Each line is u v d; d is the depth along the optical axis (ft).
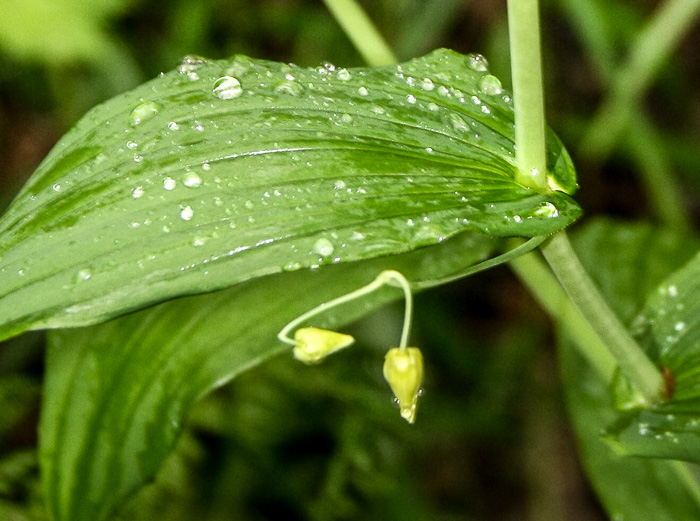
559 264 1.09
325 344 1.12
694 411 1.11
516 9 1.05
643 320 1.14
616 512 1.24
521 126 1.07
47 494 1.16
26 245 1.04
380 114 1.08
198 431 1.44
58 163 1.06
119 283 1.03
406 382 1.11
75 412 1.17
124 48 1.71
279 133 1.06
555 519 1.88
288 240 1.04
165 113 1.07
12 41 1.42
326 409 1.47
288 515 1.45
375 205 1.05
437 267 1.19
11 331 1.02
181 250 1.03
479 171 1.08
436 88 1.09
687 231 1.67
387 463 1.44
